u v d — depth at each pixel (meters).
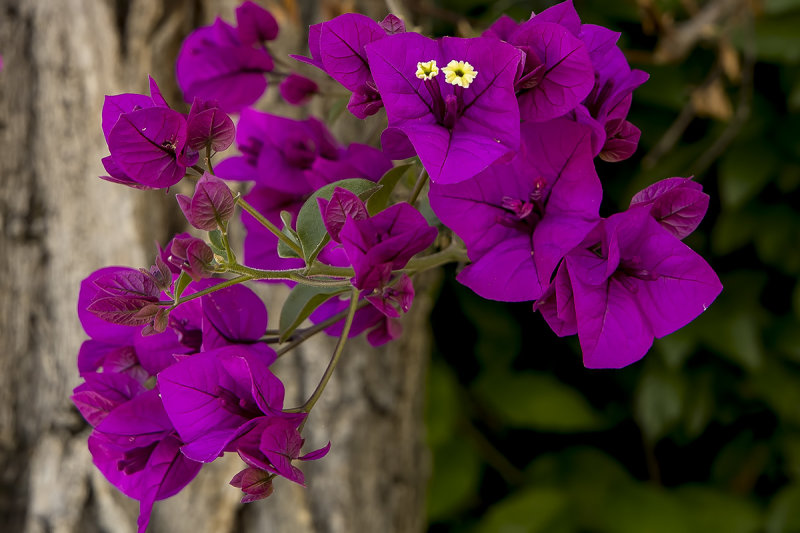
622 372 1.53
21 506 0.86
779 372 1.46
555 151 0.53
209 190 0.51
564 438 1.60
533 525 1.40
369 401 0.94
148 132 0.52
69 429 0.86
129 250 0.87
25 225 0.89
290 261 0.60
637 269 0.53
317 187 0.60
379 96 0.54
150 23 0.91
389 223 0.52
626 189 1.37
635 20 1.28
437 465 1.46
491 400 1.48
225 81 0.66
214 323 0.56
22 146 0.90
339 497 0.90
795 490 1.40
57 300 0.87
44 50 0.90
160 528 0.85
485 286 0.53
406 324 0.98
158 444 0.55
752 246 1.46
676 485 1.60
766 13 1.26
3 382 0.87
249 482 0.52
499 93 0.52
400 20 0.55
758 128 1.33
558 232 0.53
